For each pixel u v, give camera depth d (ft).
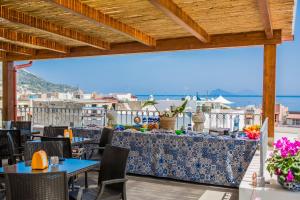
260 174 9.09
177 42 21.85
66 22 17.51
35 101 32.30
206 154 17.03
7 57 28.60
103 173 11.76
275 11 14.87
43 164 10.31
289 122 33.06
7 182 7.97
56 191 8.07
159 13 15.65
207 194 15.67
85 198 10.24
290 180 8.41
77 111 28.81
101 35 21.02
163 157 18.10
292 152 8.80
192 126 20.26
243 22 17.22
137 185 17.13
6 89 28.84
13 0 13.73
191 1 13.58
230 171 16.49
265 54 19.43
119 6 14.51
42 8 14.85
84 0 13.61
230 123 23.38
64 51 25.02
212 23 17.48
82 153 16.85
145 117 22.72
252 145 16.01
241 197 8.76
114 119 22.27
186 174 17.53
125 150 11.05
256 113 22.99
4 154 17.54
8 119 28.66
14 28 18.89
